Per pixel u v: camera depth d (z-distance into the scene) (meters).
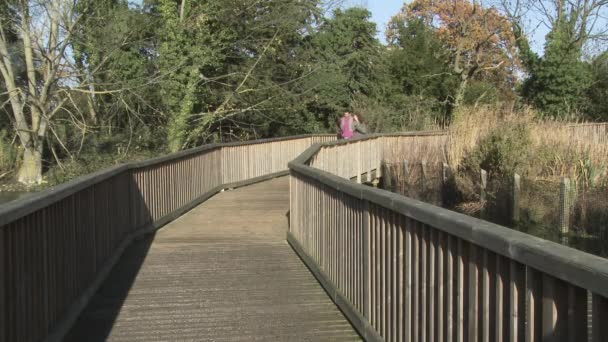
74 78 23.11
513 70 47.25
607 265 2.04
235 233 10.01
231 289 6.57
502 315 2.79
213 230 10.30
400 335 4.10
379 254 4.59
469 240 3.00
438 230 3.50
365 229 4.94
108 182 7.34
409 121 32.28
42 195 4.48
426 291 3.68
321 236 6.77
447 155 16.64
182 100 23.73
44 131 23.59
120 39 22.27
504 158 14.50
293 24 27.19
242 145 17.47
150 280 6.93
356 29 37.16
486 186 14.09
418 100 35.59
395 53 40.44
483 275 2.96
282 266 7.63
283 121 30.31
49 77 21.67
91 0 21.75
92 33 22.19
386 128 31.83
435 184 16.02
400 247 4.13
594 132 16.91
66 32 22.58
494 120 16.27
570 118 24.36
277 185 17.70
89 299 5.96
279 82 28.88
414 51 39.91
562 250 2.30
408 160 18.12
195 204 13.19
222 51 25.70
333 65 33.09
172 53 23.20
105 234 7.11
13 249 3.89
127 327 5.33
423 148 18.31
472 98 39.62
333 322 5.46
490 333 2.91
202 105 25.30
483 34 41.31
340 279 5.84
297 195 8.54
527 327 2.53
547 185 13.38
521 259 2.51
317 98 30.81
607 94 32.94
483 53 45.28
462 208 14.54
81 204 5.87
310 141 23.48
